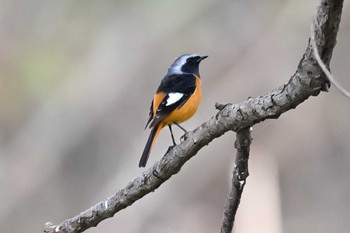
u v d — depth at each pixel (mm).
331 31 4273
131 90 16047
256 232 12031
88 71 16328
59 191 15844
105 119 15953
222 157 14539
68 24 16703
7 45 16516
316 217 14492
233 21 15922
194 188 14539
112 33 16531
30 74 16328
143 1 16562
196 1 16219
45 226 5852
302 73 4480
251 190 12703
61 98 16203
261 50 15320
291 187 14531
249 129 5004
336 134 14523
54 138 16078
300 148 14367
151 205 14422
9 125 16234
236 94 14992
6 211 15633
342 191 14500
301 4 15391
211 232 14375
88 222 5707
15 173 15859
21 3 16781
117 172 15523
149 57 16172
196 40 15992
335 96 14469
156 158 14375
